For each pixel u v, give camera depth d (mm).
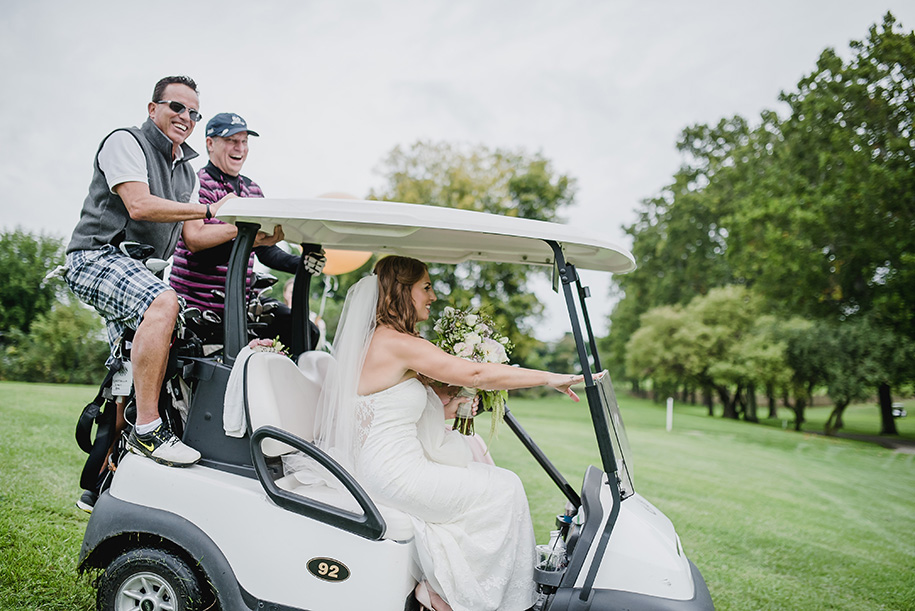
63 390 9570
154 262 2488
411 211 2172
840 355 17453
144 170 2562
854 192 17547
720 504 6312
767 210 20094
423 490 2258
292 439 2158
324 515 2139
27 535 3346
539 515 4828
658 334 22938
